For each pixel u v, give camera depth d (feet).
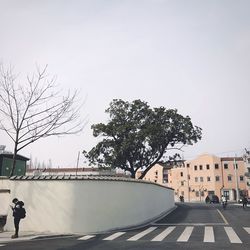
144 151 163.12
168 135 162.71
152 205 89.10
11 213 59.36
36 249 38.47
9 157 89.51
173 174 329.31
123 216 67.82
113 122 164.76
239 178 306.76
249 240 45.32
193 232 55.11
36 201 59.67
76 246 41.24
